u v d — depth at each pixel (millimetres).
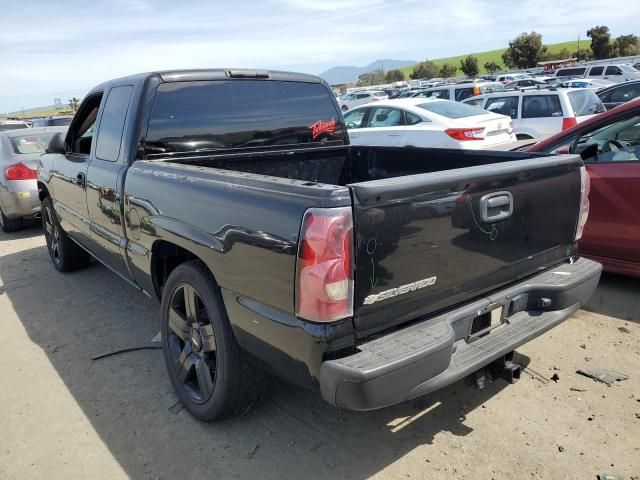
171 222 2904
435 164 3766
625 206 4277
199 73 3701
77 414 3125
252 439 2824
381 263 2137
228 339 2633
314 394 3223
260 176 2457
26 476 2621
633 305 4258
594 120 4656
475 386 3168
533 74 38750
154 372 3576
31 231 8203
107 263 4227
